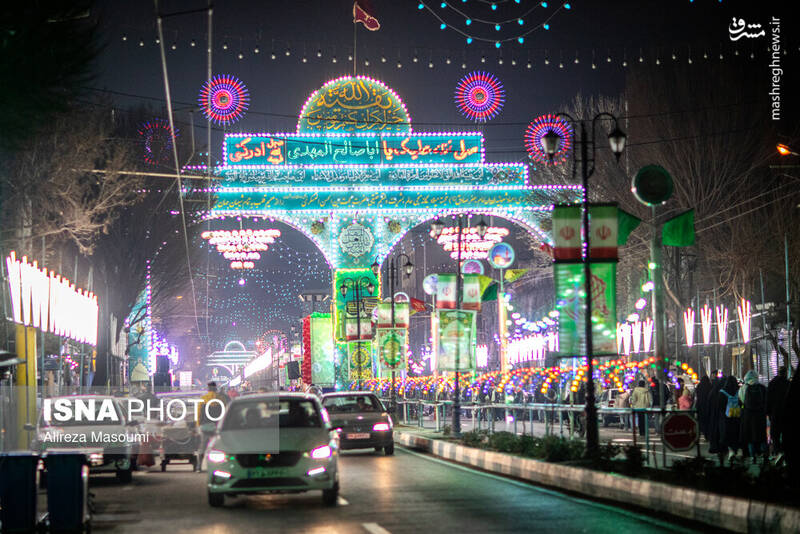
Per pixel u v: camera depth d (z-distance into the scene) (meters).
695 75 40.09
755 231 36.16
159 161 46.78
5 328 28.52
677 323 34.94
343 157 51.91
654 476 14.72
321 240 51.88
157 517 13.75
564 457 18.34
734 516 11.54
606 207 18.56
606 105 44.03
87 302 34.81
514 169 51.34
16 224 26.84
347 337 49.59
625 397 30.59
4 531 11.14
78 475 11.43
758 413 19.41
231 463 14.47
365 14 35.19
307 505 14.84
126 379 62.94
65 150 27.89
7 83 16.41
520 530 11.66
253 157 51.34
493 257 34.94
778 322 33.53
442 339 29.50
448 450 25.19
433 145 52.06
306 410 15.60
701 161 39.09
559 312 18.64
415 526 12.13
